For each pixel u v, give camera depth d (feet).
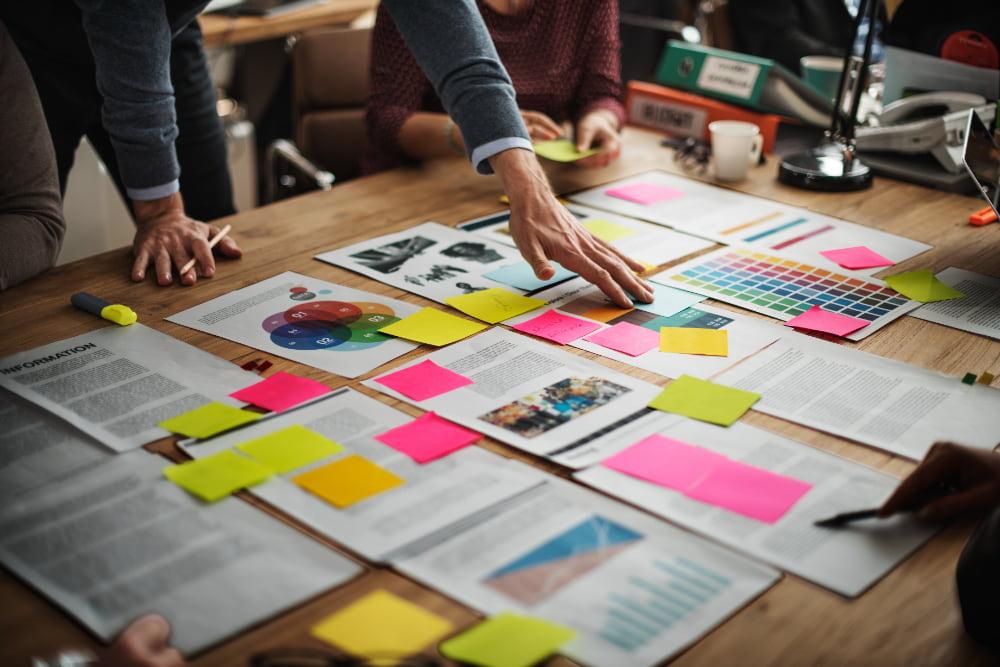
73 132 6.24
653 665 2.36
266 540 2.81
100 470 3.13
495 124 4.75
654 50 11.57
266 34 10.23
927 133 5.92
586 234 4.65
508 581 2.64
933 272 4.75
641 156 6.47
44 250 4.66
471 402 3.56
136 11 4.58
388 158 6.55
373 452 3.24
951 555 2.79
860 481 3.10
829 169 5.90
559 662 2.36
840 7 8.61
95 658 2.37
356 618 2.51
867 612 2.57
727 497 3.01
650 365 3.84
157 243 4.83
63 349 3.96
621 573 2.67
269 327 4.16
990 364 3.87
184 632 2.45
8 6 5.68
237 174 12.24
